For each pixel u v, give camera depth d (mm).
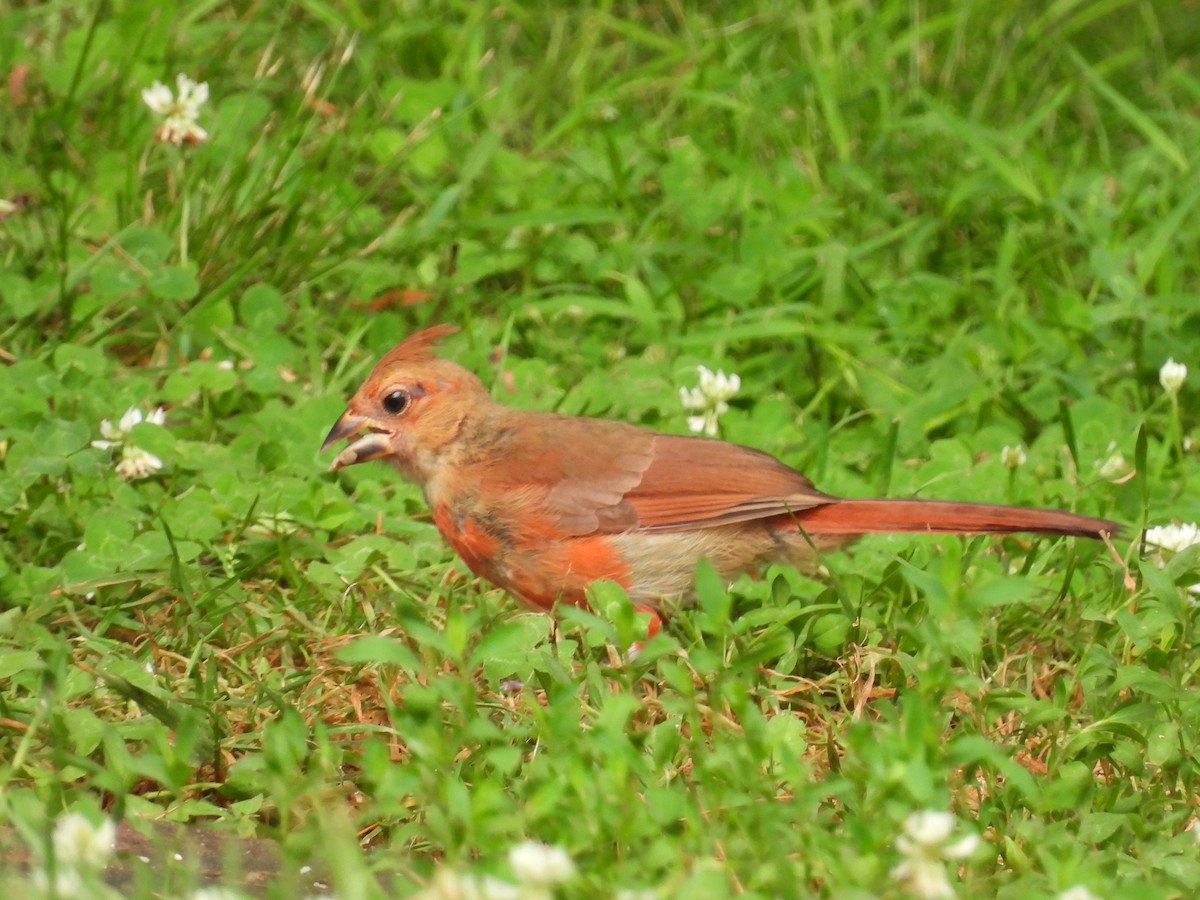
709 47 15391
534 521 9062
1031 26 16250
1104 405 11305
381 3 15336
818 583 9445
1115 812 7270
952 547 9055
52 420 9602
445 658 8398
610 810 6383
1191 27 17156
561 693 6855
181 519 9438
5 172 12562
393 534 9977
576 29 15977
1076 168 14734
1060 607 9023
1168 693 7715
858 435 11391
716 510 9062
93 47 13703
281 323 11594
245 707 7895
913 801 6480
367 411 9438
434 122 13617
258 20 15203
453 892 5766
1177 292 13203
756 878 6051
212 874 6633
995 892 6477
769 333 11719
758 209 13883
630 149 14383
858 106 15031
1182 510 10086
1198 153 14352
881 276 13102
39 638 8117
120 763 6859
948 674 6789
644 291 12289
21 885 5789
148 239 11703
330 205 13031
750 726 6582
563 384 11727
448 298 12500
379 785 6449
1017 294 12828
